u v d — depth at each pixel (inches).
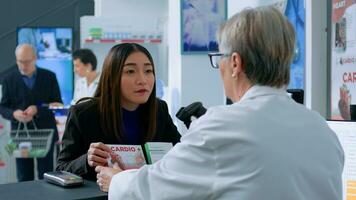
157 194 38.2
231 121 37.1
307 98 88.2
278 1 101.8
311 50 86.7
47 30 216.8
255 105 38.4
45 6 297.0
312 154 38.0
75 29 231.1
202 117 39.4
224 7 154.3
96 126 62.1
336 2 81.1
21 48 152.4
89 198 42.0
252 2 116.6
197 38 157.0
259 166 35.6
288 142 37.0
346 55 77.7
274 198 35.4
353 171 51.3
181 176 37.3
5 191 44.1
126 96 60.8
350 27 76.3
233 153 36.1
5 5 291.7
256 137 36.3
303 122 39.1
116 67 60.4
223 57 41.5
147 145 53.9
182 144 38.6
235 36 40.0
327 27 85.3
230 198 35.7
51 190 44.6
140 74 60.3
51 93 155.9
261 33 39.1
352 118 56.5
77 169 54.1
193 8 155.9
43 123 153.4
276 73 39.8
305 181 37.0
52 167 154.6
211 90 160.4
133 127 63.8
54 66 214.7
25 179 155.3
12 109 152.1
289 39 40.1
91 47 205.6
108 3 251.3
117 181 41.9
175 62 169.6
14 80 153.2
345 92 77.9
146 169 40.3
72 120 62.4
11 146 151.5
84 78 167.0
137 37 206.2
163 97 182.7
